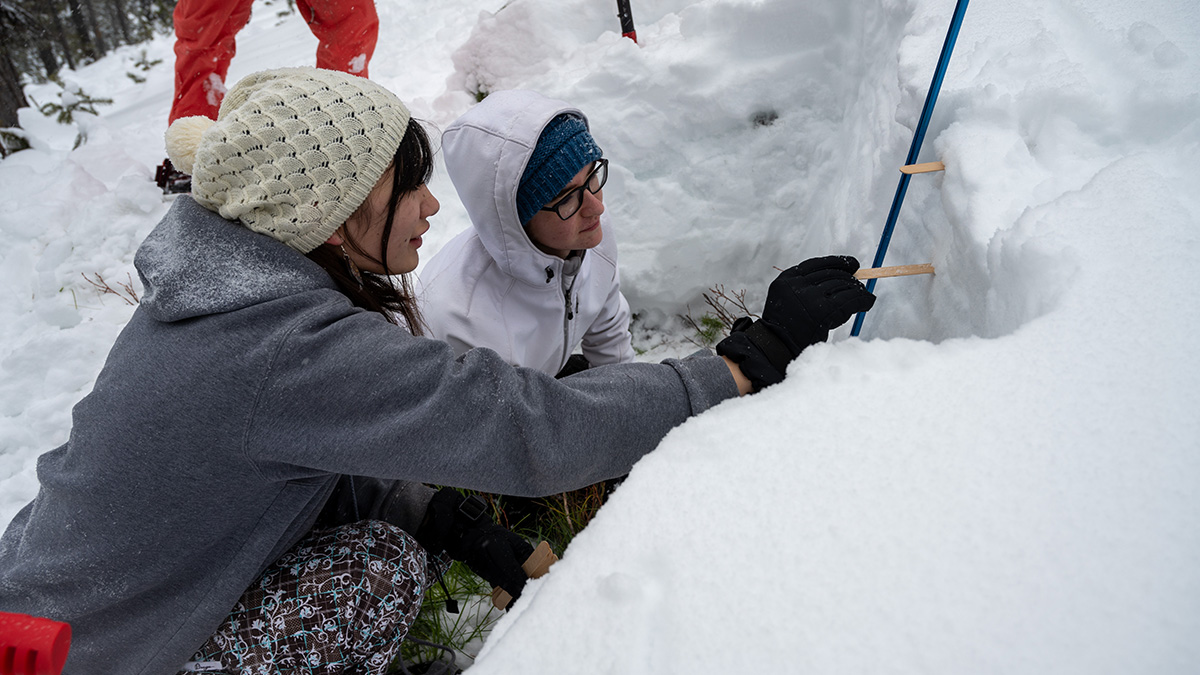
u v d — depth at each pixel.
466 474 1.05
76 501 1.04
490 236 1.56
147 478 1.01
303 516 1.20
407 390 1.02
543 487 1.11
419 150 1.12
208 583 1.12
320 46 3.41
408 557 1.32
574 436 1.09
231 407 0.98
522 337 1.70
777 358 1.21
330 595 1.23
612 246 1.89
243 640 1.23
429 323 1.65
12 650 0.86
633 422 1.14
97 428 1.02
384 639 1.30
